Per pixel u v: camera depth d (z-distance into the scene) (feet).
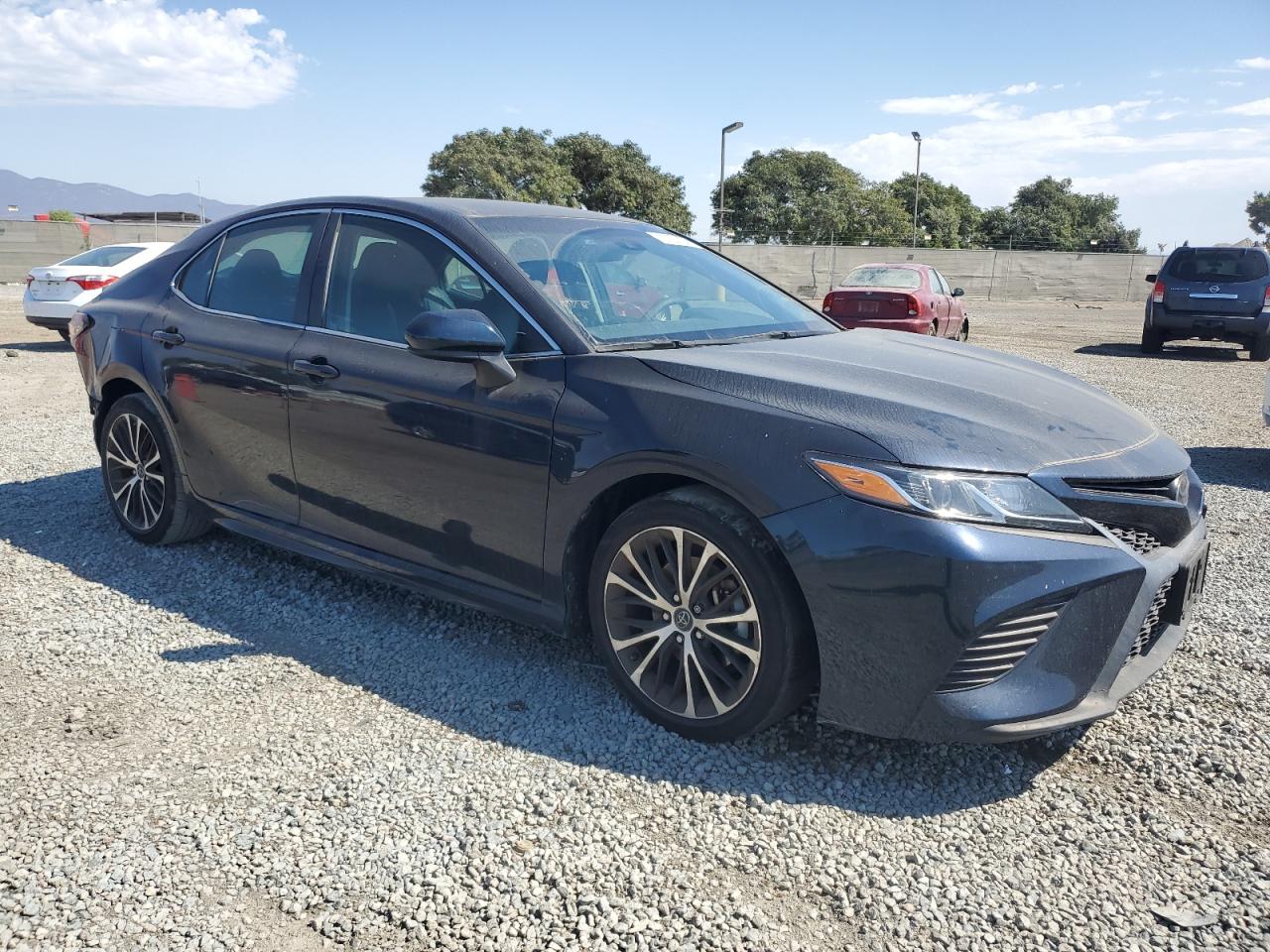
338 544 12.26
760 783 8.79
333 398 11.71
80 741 9.39
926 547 7.97
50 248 107.86
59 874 7.41
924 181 295.48
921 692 8.16
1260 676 11.05
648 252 12.58
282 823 8.11
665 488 9.85
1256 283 44.98
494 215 11.81
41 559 14.47
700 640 9.27
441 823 8.13
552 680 10.78
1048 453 8.68
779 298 13.19
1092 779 8.98
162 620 12.32
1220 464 23.13
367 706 10.16
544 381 10.05
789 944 6.82
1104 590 8.34
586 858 7.71
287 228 13.30
